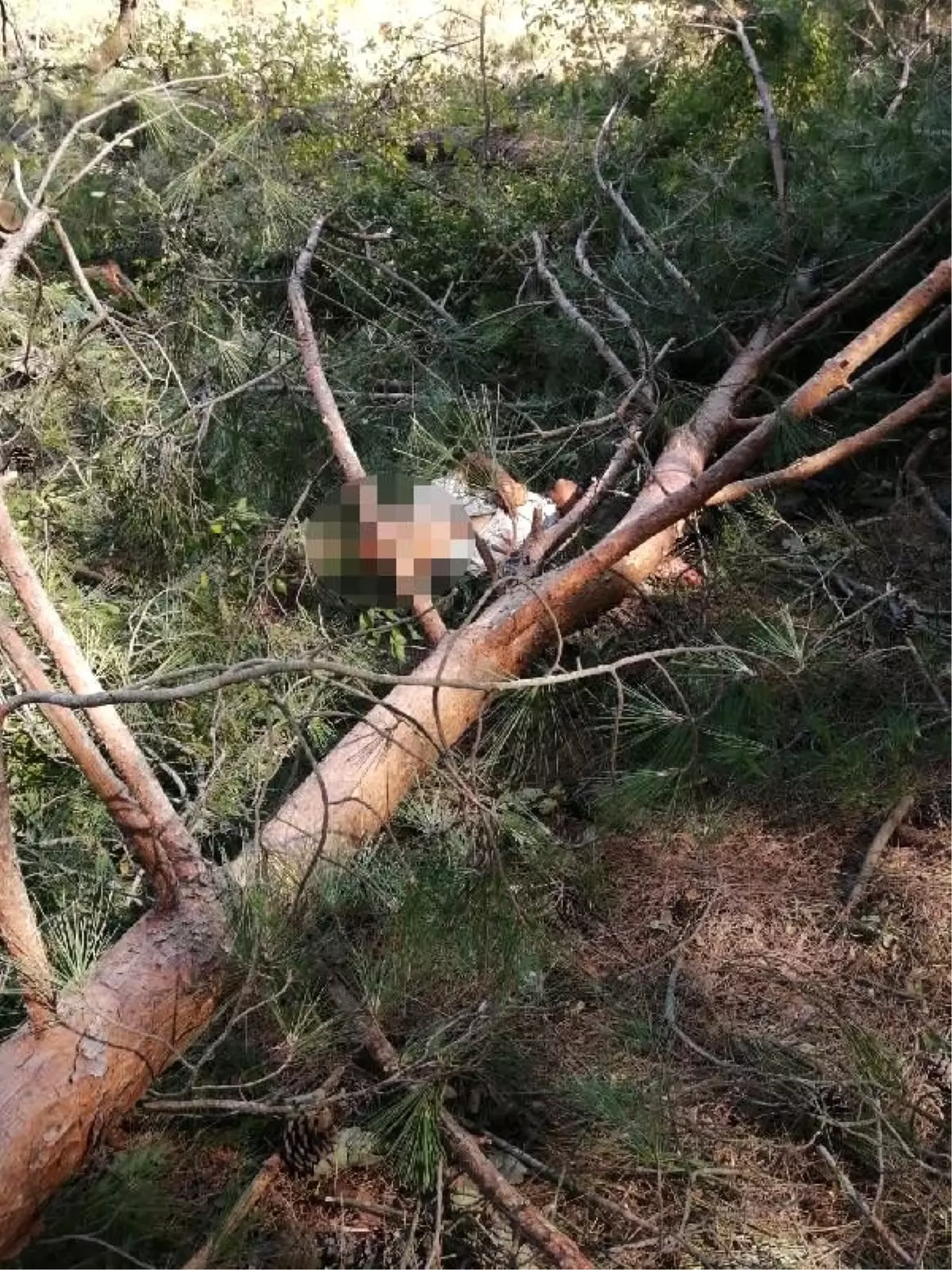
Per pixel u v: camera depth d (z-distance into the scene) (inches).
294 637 119.3
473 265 186.5
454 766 87.6
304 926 86.7
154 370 160.4
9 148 167.6
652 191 186.2
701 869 106.1
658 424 147.7
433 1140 80.2
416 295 182.5
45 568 128.2
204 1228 80.7
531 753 116.3
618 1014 93.9
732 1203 80.6
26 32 215.0
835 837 108.1
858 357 112.0
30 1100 73.4
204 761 107.0
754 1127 85.7
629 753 117.6
